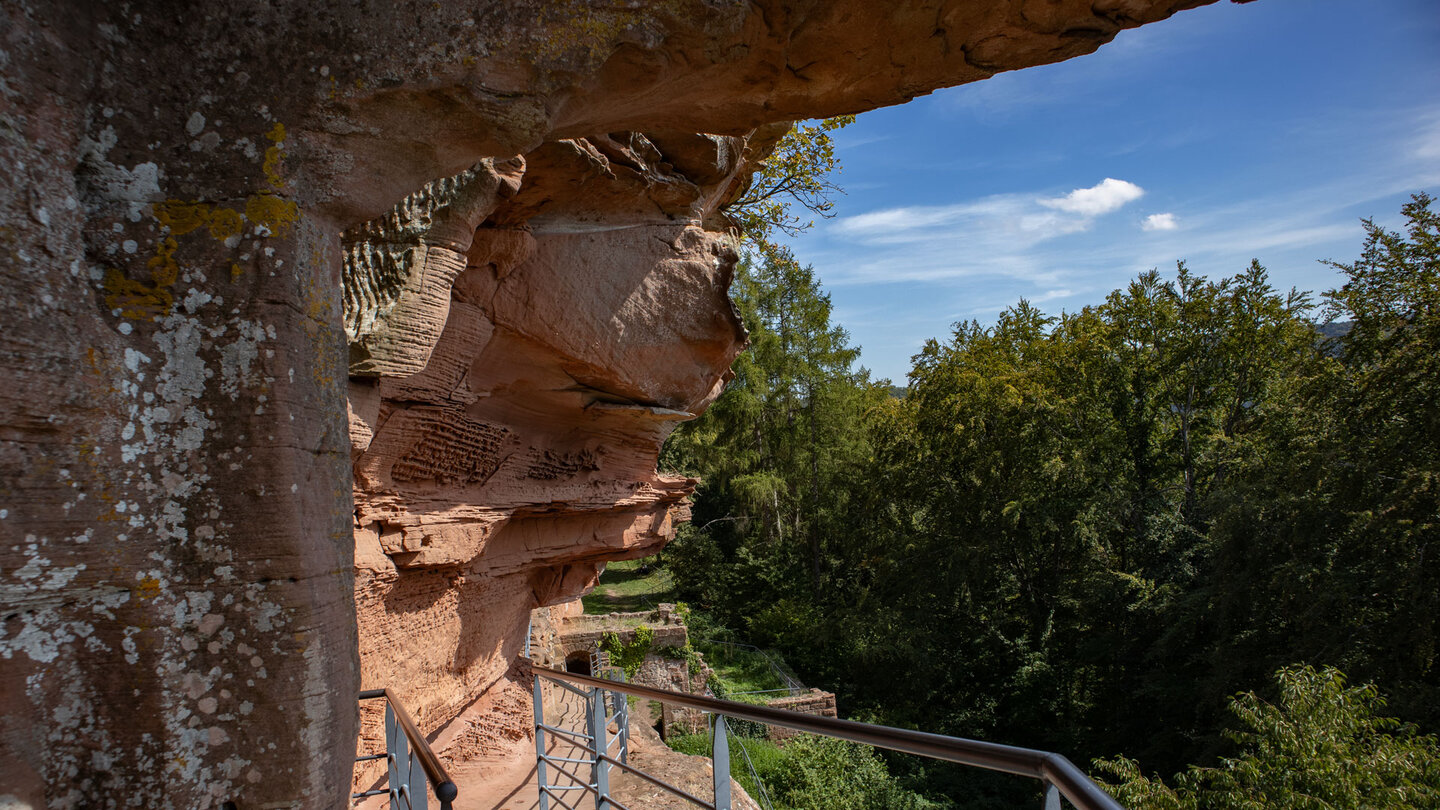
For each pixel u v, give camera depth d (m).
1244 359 21.69
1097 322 24.80
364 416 4.93
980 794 17.72
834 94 2.92
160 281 1.89
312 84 2.07
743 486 30.33
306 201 2.10
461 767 7.52
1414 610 13.52
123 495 1.80
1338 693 10.97
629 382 7.53
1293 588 14.91
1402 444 14.48
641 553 11.82
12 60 1.68
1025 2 2.58
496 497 7.55
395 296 4.65
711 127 3.20
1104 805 1.22
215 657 1.87
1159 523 21.45
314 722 1.95
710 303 7.82
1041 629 23.95
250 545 1.90
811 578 31.94
